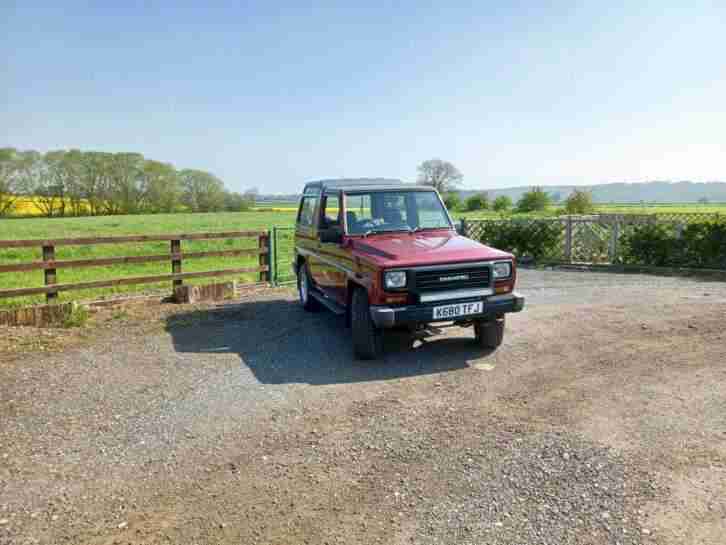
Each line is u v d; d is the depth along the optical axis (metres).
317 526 3.03
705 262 13.03
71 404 4.93
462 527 2.99
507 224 16.59
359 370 5.88
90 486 3.50
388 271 5.73
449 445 4.00
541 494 3.30
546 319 8.04
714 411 4.50
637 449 3.85
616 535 2.87
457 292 5.95
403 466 3.70
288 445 4.06
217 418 4.59
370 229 7.08
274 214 72.75
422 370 5.84
